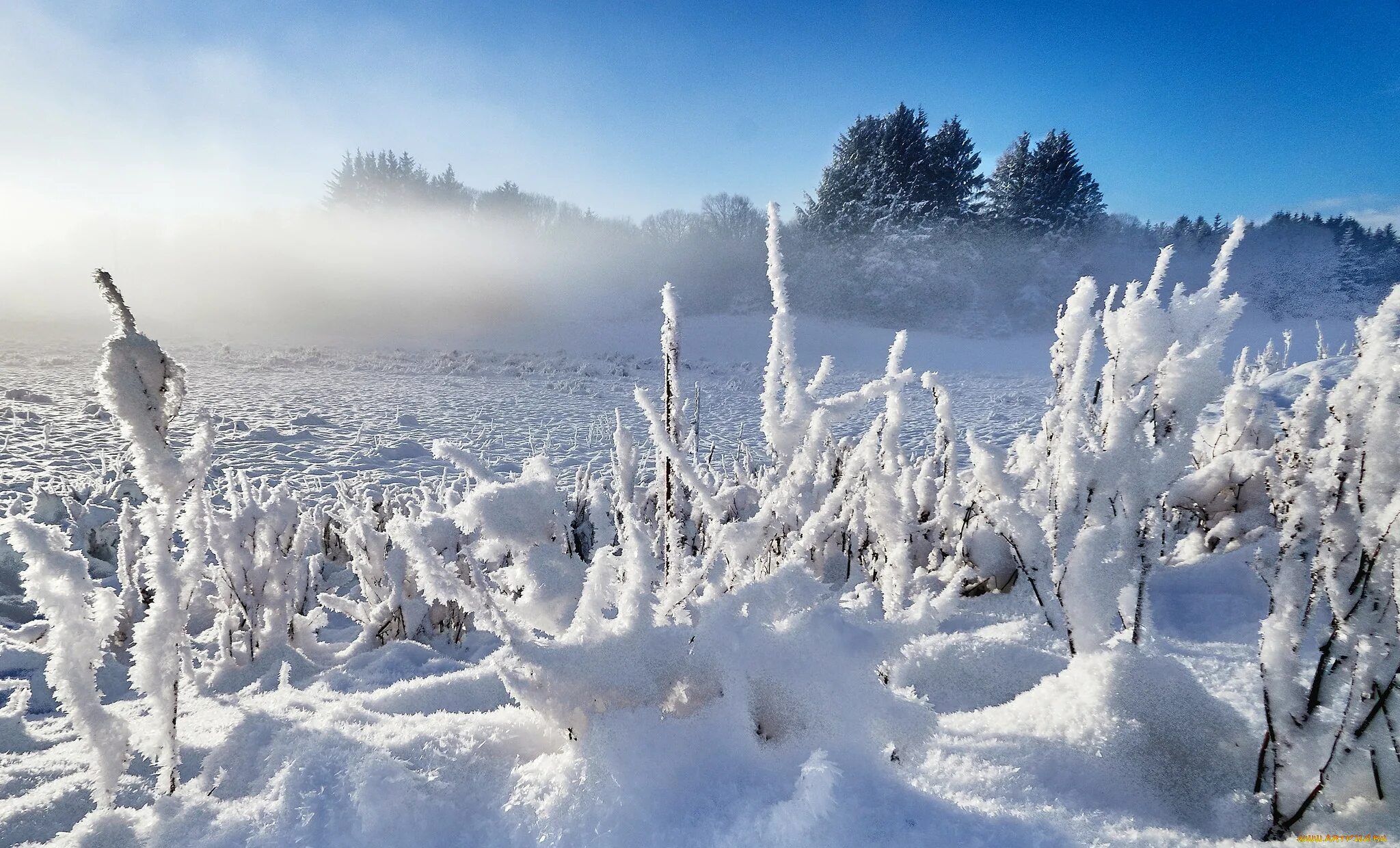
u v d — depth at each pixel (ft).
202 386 50.42
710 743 3.66
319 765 3.65
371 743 3.93
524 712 4.43
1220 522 9.82
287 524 8.81
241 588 8.00
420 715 4.82
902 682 5.91
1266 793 4.35
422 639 9.41
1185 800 4.34
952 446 9.40
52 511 12.73
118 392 4.05
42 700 6.61
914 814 3.26
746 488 9.71
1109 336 5.76
